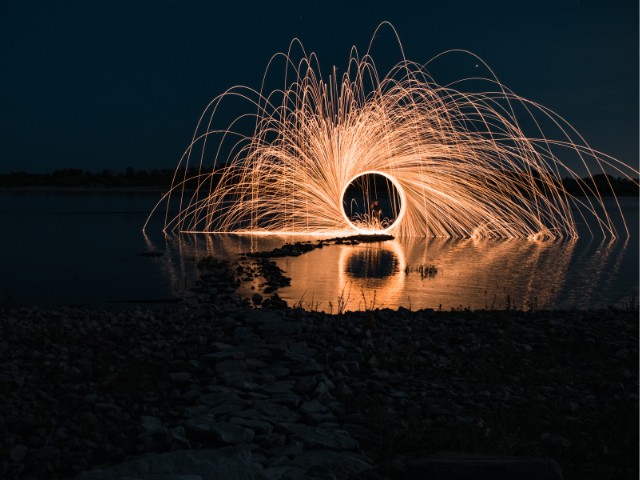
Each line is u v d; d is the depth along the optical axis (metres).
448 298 10.11
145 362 6.39
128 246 17.19
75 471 4.11
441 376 6.18
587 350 7.04
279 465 4.16
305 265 13.70
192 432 4.58
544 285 11.42
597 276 12.49
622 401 5.47
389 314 8.55
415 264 13.92
